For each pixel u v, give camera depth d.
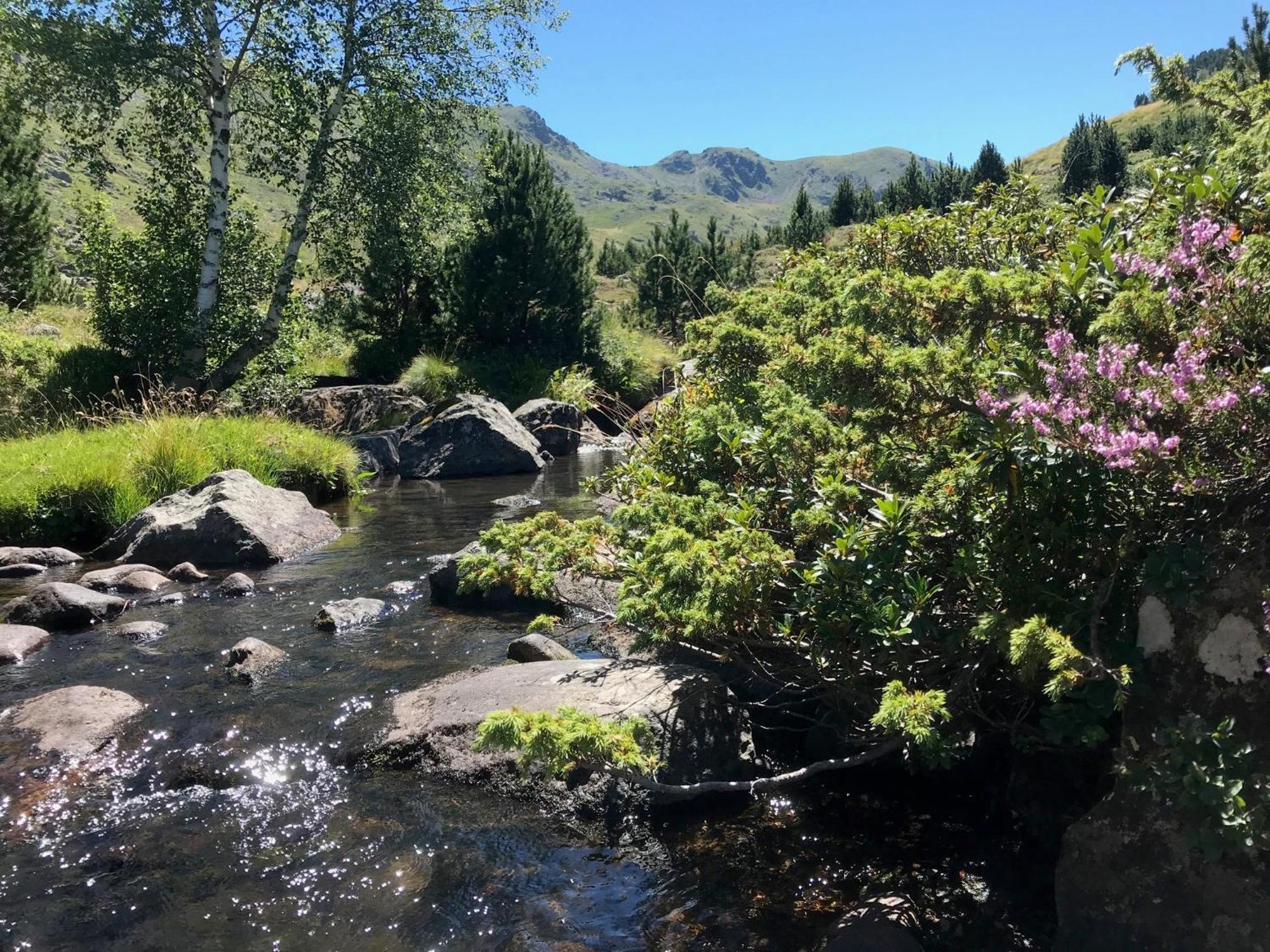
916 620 3.57
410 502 13.22
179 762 4.73
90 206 17.66
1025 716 4.02
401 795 4.39
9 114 23.17
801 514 3.74
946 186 49.88
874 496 3.97
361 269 19.16
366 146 17.80
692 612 3.87
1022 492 3.35
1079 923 2.93
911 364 3.30
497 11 18.11
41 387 15.77
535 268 24.47
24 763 4.68
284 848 3.94
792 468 4.23
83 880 3.71
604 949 3.22
